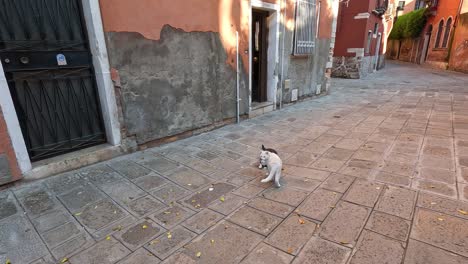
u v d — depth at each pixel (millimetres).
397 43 29781
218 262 1972
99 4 3279
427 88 10047
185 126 4695
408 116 5922
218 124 5332
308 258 1979
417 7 28812
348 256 1979
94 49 3416
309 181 3125
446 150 3859
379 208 2531
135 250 2111
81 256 2062
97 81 3625
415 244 2061
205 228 2354
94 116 3783
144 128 4109
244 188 3020
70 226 2404
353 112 6512
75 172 3414
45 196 2877
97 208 2668
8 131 2883
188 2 4199
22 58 2996
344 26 14039
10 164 2947
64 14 3254
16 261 2020
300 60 7309
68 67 3359
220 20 4793
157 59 4012
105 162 3719
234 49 5227
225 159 3844
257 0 5473
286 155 3951
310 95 8227
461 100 7496
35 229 2369
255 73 6766
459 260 1897
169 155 3988
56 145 3461
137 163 3703
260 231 2289
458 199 2613
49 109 3334
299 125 5492
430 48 20531
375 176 3164
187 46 4363
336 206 2600
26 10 2982
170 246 2146
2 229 2369
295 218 2445
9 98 2854
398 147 4062
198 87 4730
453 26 16719
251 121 5855
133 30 3650
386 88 10383
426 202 2590
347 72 14438
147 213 2584
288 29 6500
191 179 3252
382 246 2055
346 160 3676
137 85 3871
